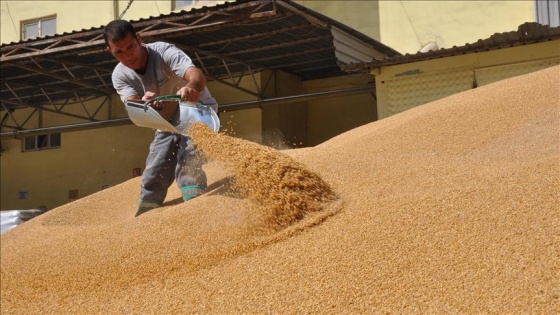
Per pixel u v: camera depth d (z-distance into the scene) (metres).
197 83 5.05
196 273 4.01
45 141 17.31
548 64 11.10
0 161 17.73
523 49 11.27
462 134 5.32
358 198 4.31
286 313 3.29
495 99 5.89
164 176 5.55
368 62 12.04
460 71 11.74
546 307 2.82
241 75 14.28
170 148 5.50
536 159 4.33
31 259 4.89
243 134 14.45
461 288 3.09
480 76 11.58
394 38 15.41
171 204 5.60
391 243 3.58
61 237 5.17
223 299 3.60
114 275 4.29
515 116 5.38
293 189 4.27
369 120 15.06
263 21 10.63
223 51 12.92
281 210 4.23
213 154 4.77
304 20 11.15
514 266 3.12
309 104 15.73
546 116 5.19
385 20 15.51
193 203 4.95
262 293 3.52
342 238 3.78
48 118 17.23
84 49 11.95
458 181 4.18
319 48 12.95
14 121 16.84
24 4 18.89
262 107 14.27
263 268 3.77
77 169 16.73
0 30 19.16
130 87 5.42
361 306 3.17
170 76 5.33
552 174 3.91
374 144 5.55
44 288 4.43
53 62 13.33
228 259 4.04
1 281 4.69
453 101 6.41
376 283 3.30
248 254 4.02
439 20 15.07
